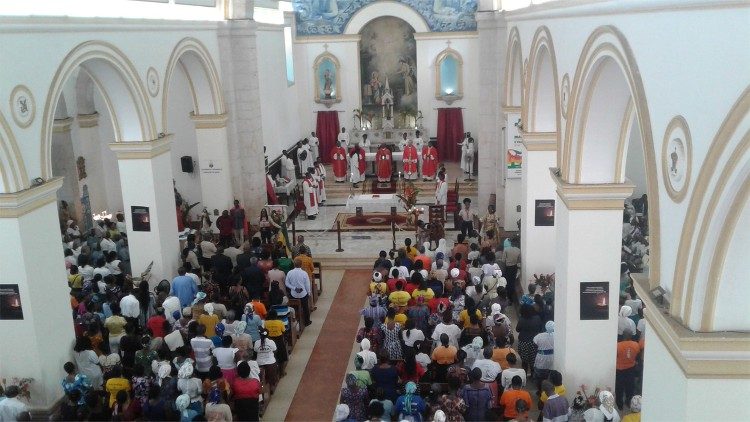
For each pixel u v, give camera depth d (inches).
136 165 516.4
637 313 407.5
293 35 963.3
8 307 368.5
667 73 204.5
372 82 1002.1
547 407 317.1
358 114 998.4
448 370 345.1
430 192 880.3
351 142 998.4
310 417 403.9
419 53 968.3
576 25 326.0
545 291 461.4
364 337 414.9
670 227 206.7
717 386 191.6
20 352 374.0
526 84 490.6
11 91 350.3
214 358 378.9
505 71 625.6
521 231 535.2
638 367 374.6
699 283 185.8
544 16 414.6
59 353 393.1
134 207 525.3
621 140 327.3
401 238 714.2
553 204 496.1
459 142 987.3
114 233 596.4
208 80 646.5
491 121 698.2
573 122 329.4
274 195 773.9
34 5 370.0
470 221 642.2
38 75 373.7
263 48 799.1
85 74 667.4
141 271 535.5
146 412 331.6
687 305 191.5
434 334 397.7
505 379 346.3
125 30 473.7
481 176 716.0
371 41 993.5
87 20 418.3
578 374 360.8
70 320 405.7
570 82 339.3
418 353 382.3
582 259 346.0
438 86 973.8
